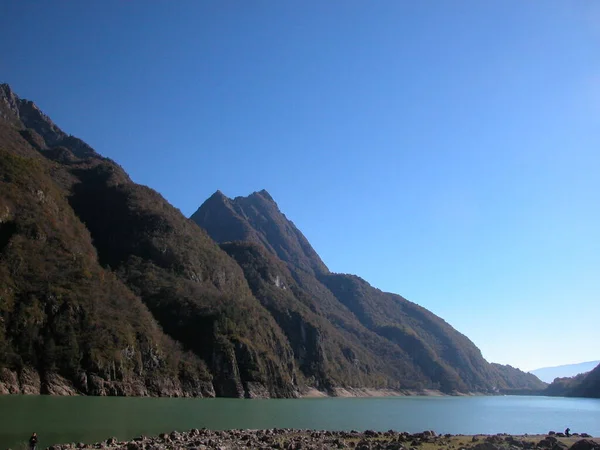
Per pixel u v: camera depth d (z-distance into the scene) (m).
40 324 143.88
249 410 124.19
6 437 55.84
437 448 51.97
